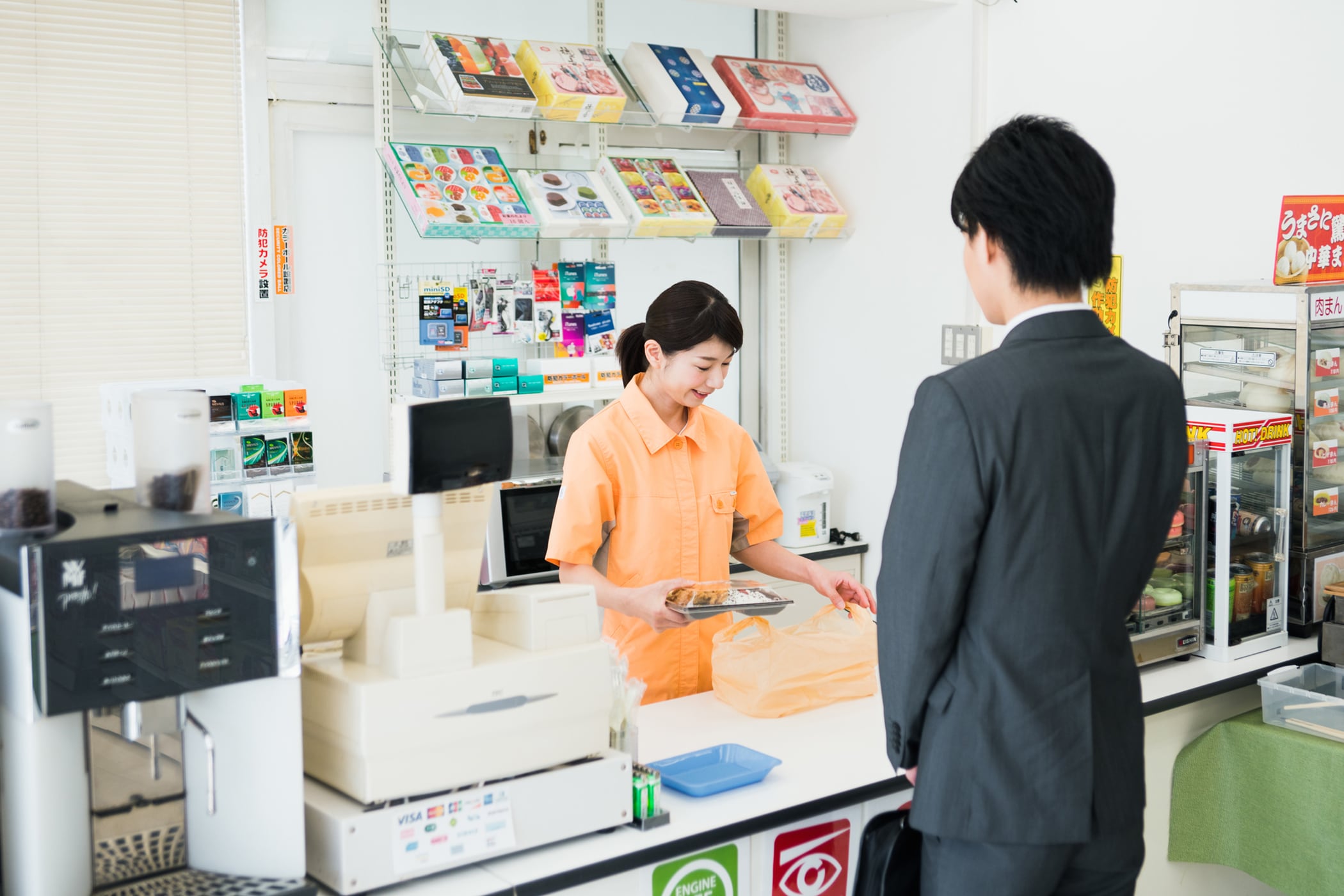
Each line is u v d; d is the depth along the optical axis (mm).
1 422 1311
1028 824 1411
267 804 1432
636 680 1825
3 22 3127
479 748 1535
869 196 3977
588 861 1581
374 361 3760
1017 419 1391
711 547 2465
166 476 1461
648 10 4145
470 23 3807
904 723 1492
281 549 1396
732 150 4324
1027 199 1429
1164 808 2424
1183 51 3135
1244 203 3039
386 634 1510
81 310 3287
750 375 4453
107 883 1415
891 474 3975
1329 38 2834
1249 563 2639
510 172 3641
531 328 3670
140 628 1306
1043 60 3463
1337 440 2707
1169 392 1520
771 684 2199
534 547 3492
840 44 4055
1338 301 2654
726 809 1764
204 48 3385
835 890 1919
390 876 1462
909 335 3859
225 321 3500
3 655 1299
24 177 3189
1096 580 1451
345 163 3643
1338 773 2180
